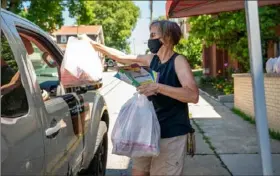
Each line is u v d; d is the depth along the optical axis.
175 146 3.06
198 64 29.58
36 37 3.65
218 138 7.48
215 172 5.48
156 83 2.90
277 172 5.20
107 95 15.25
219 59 21.31
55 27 18.72
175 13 6.36
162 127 3.05
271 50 13.72
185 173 5.43
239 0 5.58
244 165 5.77
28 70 2.77
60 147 2.98
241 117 9.80
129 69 2.92
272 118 7.65
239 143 7.04
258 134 2.22
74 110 3.49
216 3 5.77
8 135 2.21
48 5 16.73
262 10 11.61
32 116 2.56
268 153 2.21
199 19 13.86
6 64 2.46
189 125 3.15
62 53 4.17
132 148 2.90
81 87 3.72
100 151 4.61
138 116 2.92
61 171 3.03
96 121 4.30
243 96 10.11
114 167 5.82
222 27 13.62
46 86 4.09
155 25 3.09
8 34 2.66
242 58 13.94
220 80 18.39
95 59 3.40
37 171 2.54
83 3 19.42
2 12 2.83
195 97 2.95
